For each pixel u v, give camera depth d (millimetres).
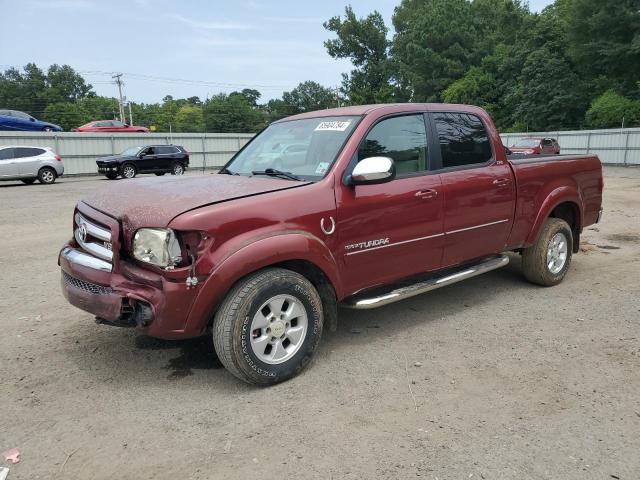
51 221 11125
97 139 30812
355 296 4133
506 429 3021
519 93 46125
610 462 2719
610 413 3182
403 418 3150
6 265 7188
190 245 3252
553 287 5785
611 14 37875
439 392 3465
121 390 3545
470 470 2662
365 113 4219
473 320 4801
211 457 2797
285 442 2920
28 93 87562
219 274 3252
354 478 2611
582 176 5961
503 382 3588
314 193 3721
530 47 47188
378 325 4711
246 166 4648
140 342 4367
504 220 5078
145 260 3295
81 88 92625
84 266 3621
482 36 57406
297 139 4418
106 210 3619
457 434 2977
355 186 3926
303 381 3648
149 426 3100
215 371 3822
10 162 21203
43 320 4922
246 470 2686
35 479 2637
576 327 4578
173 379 3701
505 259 5219
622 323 4656
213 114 85625
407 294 4258
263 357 3506
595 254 7383
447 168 4621
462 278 4730
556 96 42938
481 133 5004
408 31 64625
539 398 3367
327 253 3713
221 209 3324
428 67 55375
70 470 2705
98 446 2906
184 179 4293
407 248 4277
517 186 5148
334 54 67125
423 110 4566
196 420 3158
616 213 11398
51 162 22359
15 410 3287
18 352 4172
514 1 62375
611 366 3811
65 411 3275
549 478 2600
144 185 4070
